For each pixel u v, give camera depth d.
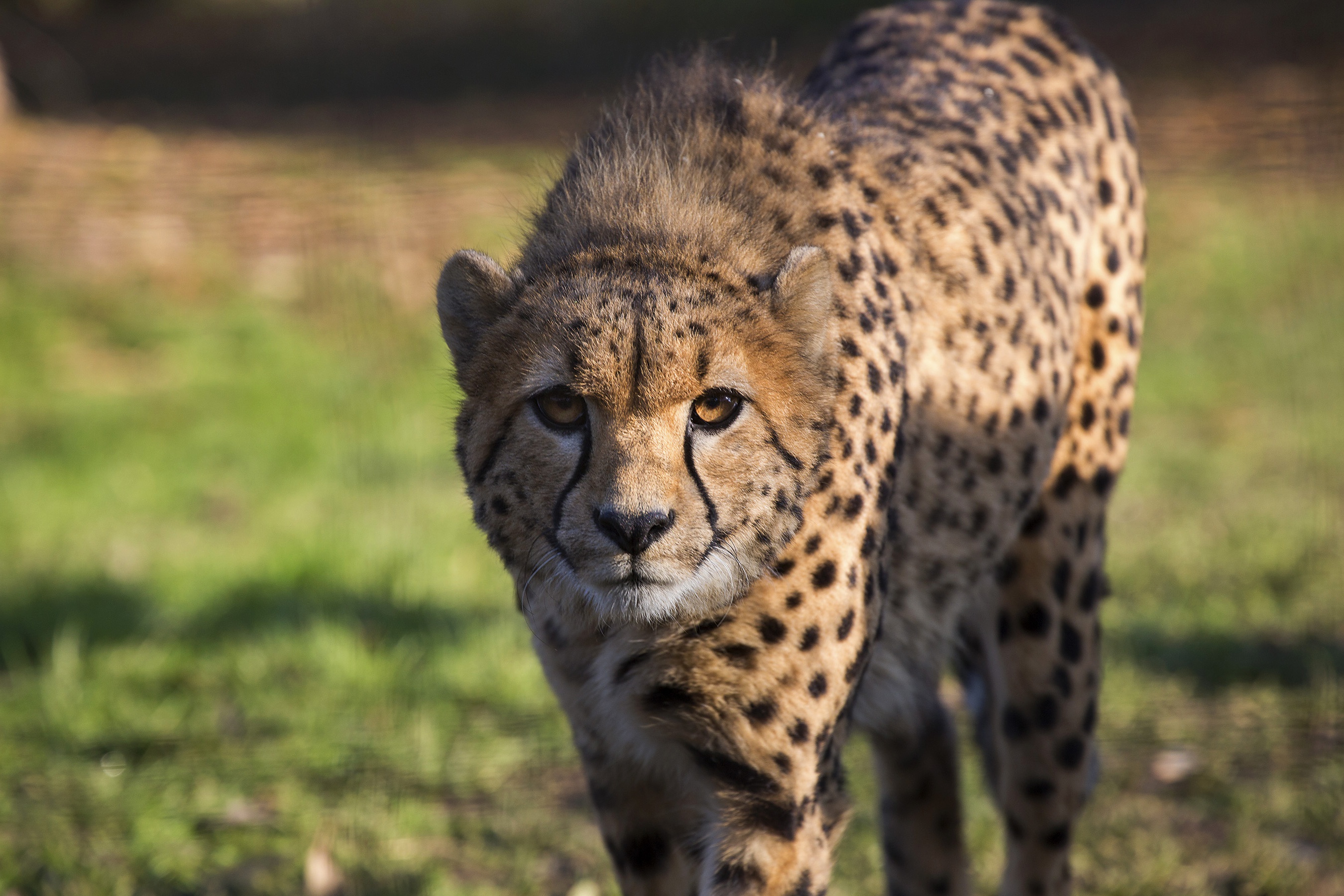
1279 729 9.06
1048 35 7.44
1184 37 29.83
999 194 6.63
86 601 11.20
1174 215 21.53
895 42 7.34
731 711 5.47
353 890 7.55
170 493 13.82
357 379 15.78
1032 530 7.04
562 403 5.06
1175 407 15.92
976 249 6.43
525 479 5.18
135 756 9.00
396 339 16.48
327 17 27.06
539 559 5.29
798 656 5.44
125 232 21.53
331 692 9.57
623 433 4.93
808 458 5.27
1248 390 16.14
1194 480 13.73
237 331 18.42
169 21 42.38
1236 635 10.30
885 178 6.30
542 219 5.82
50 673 9.84
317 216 18.66
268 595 11.23
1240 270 19.81
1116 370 7.28
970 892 7.32
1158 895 7.48
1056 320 6.82
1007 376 6.54
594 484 4.95
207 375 17.20
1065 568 7.11
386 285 17.67
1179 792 8.50
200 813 8.35
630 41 33.28
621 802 5.98
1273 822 8.09
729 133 5.96
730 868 5.51
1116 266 7.28
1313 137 18.25
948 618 6.73
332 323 17.98
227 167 24.62
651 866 6.04
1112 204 7.29
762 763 5.51
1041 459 6.84
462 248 5.39
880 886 7.82
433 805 8.55
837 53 7.56
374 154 19.36
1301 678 9.68
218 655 10.32
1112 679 9.73
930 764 7.10
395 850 7.98
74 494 13.77
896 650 6.55
